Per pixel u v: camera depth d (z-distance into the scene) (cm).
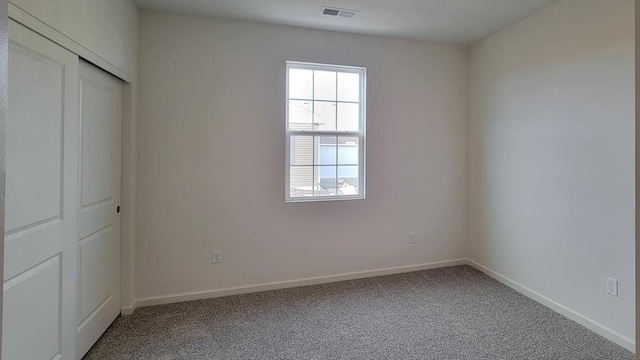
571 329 237
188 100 282
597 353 208
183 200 284
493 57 329
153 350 213
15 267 143
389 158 343
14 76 140
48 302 166
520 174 298
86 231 205
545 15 271
